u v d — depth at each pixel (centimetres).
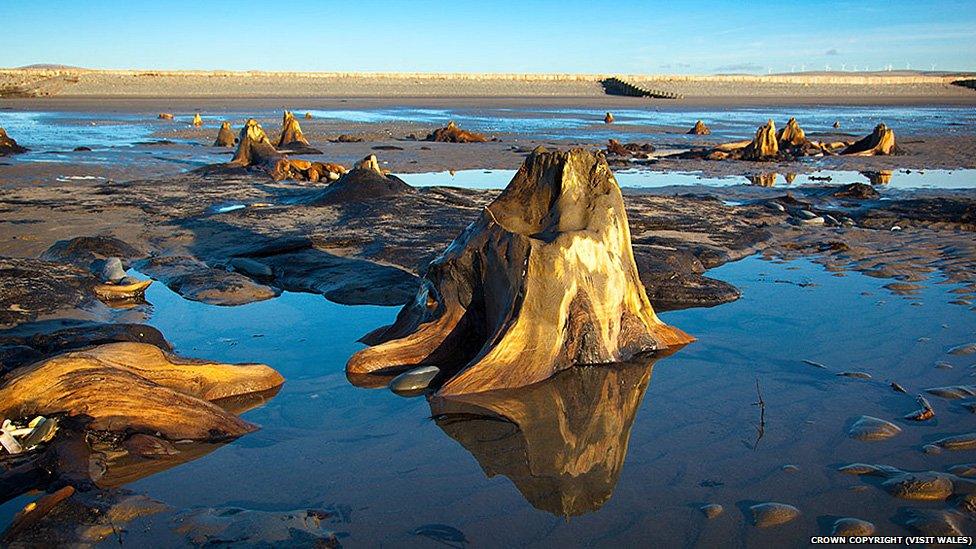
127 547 332
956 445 422
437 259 609
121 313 718
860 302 734
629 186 1758
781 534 342
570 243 550
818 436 441
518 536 343
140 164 2091
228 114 5003
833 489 379
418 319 609
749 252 988
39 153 2330
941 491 371
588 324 555
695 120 5034
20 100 7175
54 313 681
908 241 1034
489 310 571
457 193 1440
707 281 786
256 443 444
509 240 559
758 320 680
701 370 555
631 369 558
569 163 596
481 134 3441
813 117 5481
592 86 12350
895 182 1847
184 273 852
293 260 920
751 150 2497
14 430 424
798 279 836
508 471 407
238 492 383
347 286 805
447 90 11475
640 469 407
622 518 357
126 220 1173
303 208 1265
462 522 355
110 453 421
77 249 930
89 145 2695
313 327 680
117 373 457
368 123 4209
